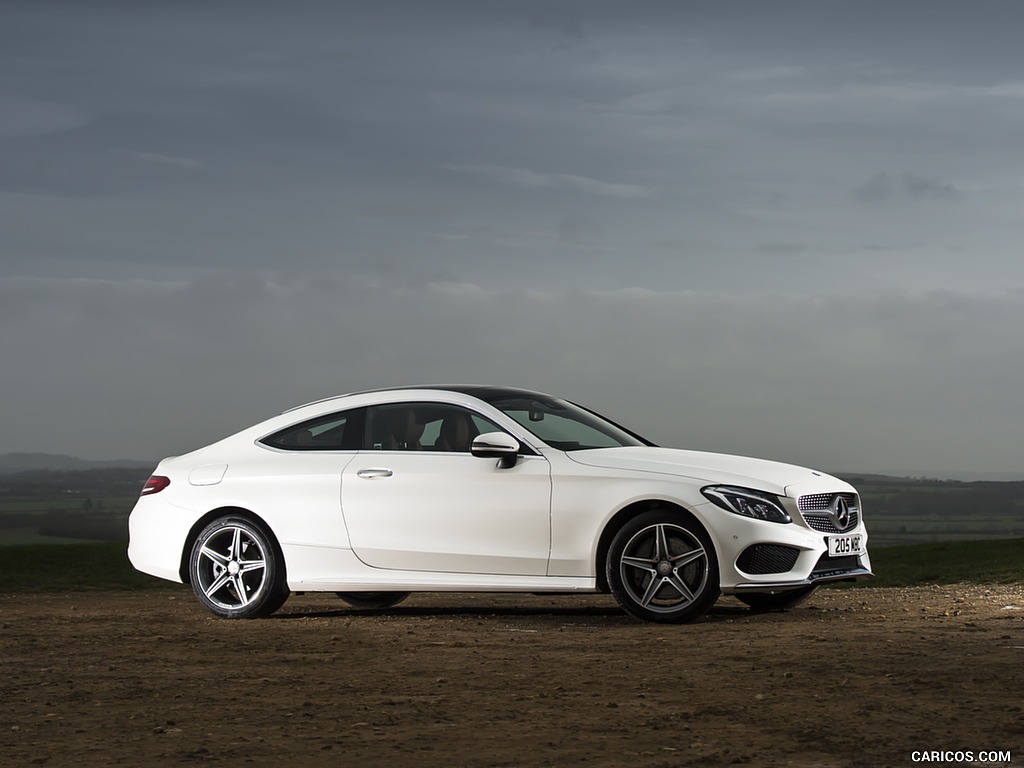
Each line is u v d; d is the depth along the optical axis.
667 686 5.58
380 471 9.11
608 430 9.61
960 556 19.48
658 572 8.38
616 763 4.06
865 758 4.09
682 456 8.90
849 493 8.99
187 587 17.12
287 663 6.54
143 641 7.70
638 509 8.53
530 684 5.71
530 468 8.74
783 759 4.09
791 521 8.38
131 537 9.89
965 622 8.15
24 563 19.97
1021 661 6.07
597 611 9.84
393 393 9.50
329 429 9.54
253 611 9.35
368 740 4.47
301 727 4.72
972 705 4.95
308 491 9.27
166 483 9.79
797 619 8.64
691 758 4.12
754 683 5.60
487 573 8.77
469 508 8.81
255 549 9.48
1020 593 11.16
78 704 5.29
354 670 6.23
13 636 8.13
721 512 8.23
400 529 8.98
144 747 4.39
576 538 8.53
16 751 4.34
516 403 9.36
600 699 5.27
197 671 6.26
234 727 4.74
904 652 6.47
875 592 12.24
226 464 9.67
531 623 8.69
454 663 6.45
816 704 5.04
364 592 9.73
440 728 4.68
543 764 4.07
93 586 17.31
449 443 9.10
